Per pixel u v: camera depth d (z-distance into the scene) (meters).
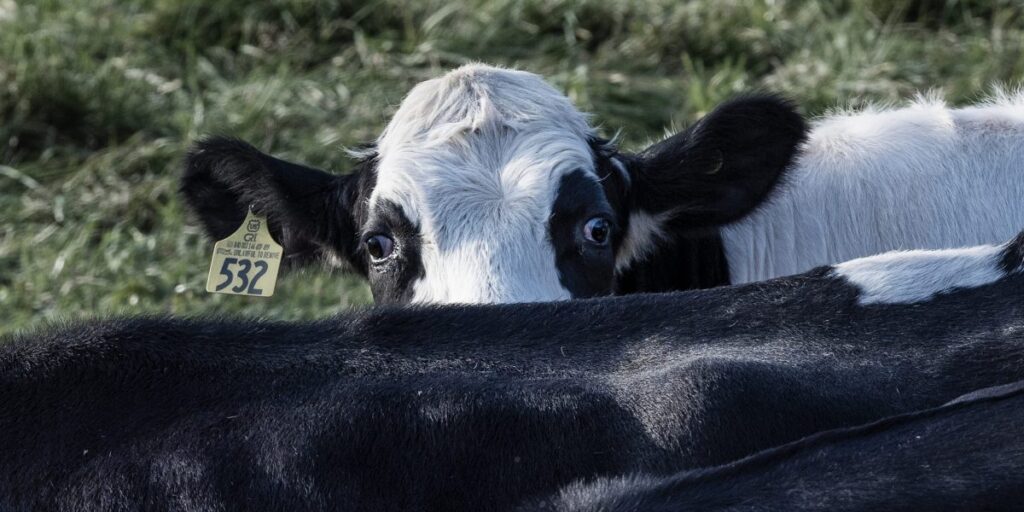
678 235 8.26
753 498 4.52
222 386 5.36
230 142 8.00
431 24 14.88
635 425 4.93
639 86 14.05
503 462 4.96
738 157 7.93
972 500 4.44
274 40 15.05
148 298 11.64
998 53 14.03
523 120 7.53
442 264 7.04
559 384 5.10
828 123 9.02
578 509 4.61
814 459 4.59
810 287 5.43
